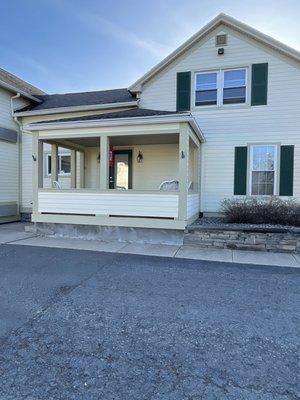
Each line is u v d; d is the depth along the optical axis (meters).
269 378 2.52
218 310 3.89
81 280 5.04
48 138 8.97
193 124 8.27
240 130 10.27
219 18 10.13
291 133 9.85
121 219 8.32
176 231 8.03
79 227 8.79
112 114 9.60
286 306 4.04
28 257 6.54
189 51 10.71
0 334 3.23
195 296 4.38
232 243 7.60
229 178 10.41
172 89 10.91
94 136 8.60
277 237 7.32
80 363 2.72
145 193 8.17
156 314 3.76
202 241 7.82
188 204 8.38
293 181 9.85
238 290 4.66
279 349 2.98
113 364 2.71
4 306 3.96
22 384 2.43
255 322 3.56
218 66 10.41
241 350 2.95
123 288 4.68
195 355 2.86
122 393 2.33
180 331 3.33
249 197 9.98
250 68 10.12
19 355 2.84
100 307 3.95
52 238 8.75
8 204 12.06
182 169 7.91
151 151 11.44
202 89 10.64
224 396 2.29
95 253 7.00
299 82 9.76
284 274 5.54
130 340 3.13
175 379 2.50
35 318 3.62
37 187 9.05
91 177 12.19
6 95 11.95
